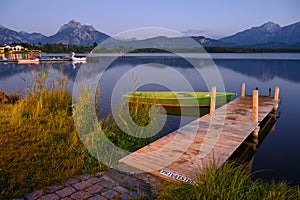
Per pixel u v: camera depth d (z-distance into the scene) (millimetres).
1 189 2793
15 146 3932
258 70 26391
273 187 2713
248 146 5789
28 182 2969
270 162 5023
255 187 2678
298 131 7055
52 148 3953
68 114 5766
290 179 4289
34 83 6734
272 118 8453
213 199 2467
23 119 5168
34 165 3379
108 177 3184
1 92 7559
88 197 2697
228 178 2777
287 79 19484
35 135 4418
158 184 3035
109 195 2748
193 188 2662
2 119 5141
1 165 3307
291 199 2582
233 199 2459
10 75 18297
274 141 6270
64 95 6543
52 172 3219
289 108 9906
